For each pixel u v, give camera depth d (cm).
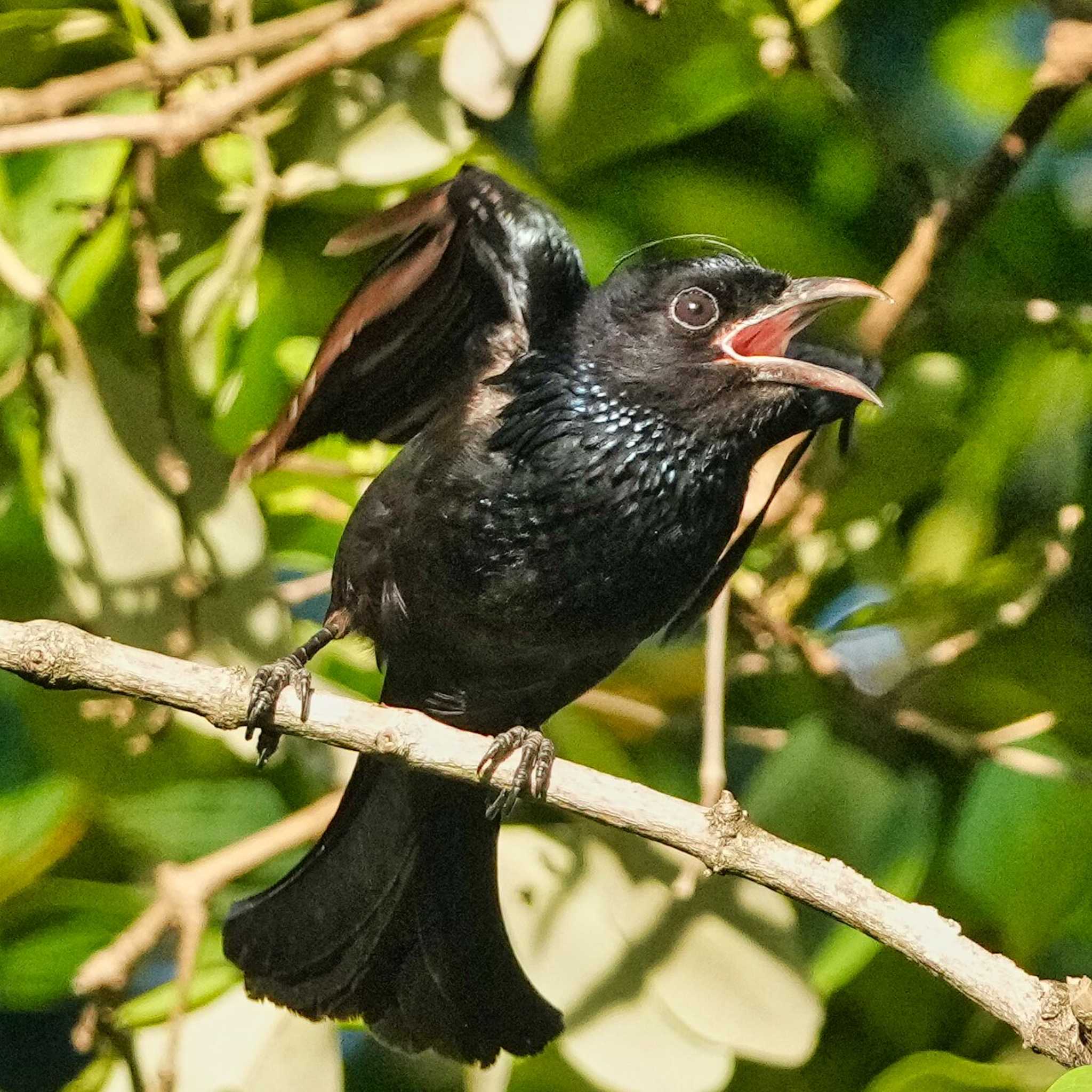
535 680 558
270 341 564
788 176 567
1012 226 567
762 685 567
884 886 561
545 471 555
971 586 563
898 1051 561
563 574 556
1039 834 561
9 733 565
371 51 561
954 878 562
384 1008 557
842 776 561
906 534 565
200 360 561
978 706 565
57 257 562
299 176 562
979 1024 560
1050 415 563
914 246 561
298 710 551
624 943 557
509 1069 557
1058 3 561
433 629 557
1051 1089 542
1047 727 562
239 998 558
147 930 556
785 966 557
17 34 561
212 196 563
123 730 562
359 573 556
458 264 556
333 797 558
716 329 556
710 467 557
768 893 558
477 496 555
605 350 556
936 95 569
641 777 564
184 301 561
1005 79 569
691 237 559
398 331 557
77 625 559
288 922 556
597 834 559
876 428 562
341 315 553
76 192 563
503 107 559
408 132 562
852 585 566
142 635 558
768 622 562
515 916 558
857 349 559
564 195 566
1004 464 564
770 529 563
